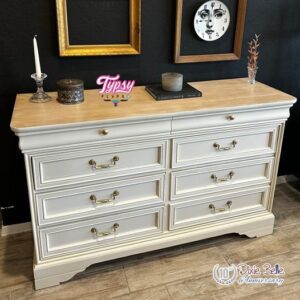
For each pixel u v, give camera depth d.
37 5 1.71
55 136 1.45
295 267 1.87
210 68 2.16
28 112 1.54
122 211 1.72
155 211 1.79
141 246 1.81
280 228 2.18
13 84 1.81
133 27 1.88
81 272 1.81
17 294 1.67
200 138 1.72
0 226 2.07
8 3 1.67
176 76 1.82
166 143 1.66
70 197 1.60
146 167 1.67
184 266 1.87
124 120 1.51
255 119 1.79
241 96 1.84
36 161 1.47
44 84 1.86
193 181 1.81
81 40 1.83
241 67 2.24
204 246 2.02
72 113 1.54
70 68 1.88
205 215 1.93
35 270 1.65
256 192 2.00
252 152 1.87
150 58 2.00
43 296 1.66
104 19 1.83
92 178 1.59
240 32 2.09
